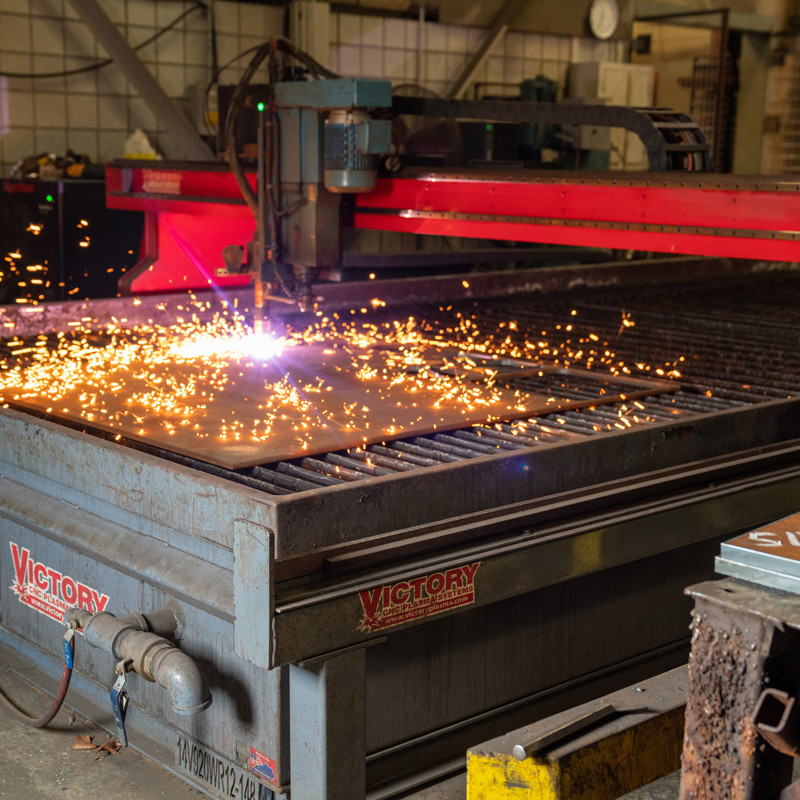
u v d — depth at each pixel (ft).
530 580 6.33
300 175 9.63
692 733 3.84
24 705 7.85
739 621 3.62
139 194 13.16
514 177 8.64
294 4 22.15
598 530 6.61
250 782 6.38
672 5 27.89
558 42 26.32
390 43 23.71
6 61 19.60
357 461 6.71
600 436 6.88
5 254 17.69
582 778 4.63
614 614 7.56
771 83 28.96
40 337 11.34
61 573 7.73
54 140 20.44
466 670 6.70
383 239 21.22
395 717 6.39
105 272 17.40
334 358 10.25
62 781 6.88
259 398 8.30
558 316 13.34
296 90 9.40
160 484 6.14
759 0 28.40
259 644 5.41
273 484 6.32
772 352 10.64
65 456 6.94
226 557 5.93
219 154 11.64
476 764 4.75
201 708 6.07
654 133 9.04
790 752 3.52
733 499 7.41
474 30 24.99
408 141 17.25
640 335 11.86
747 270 18.60
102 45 19.22
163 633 6.65
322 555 5.64
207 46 21.71
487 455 6.52
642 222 7.86
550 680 7.27
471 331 12.30
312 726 5.77
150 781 6.91
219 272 11.14
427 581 5.86
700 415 7.50
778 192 6.99
